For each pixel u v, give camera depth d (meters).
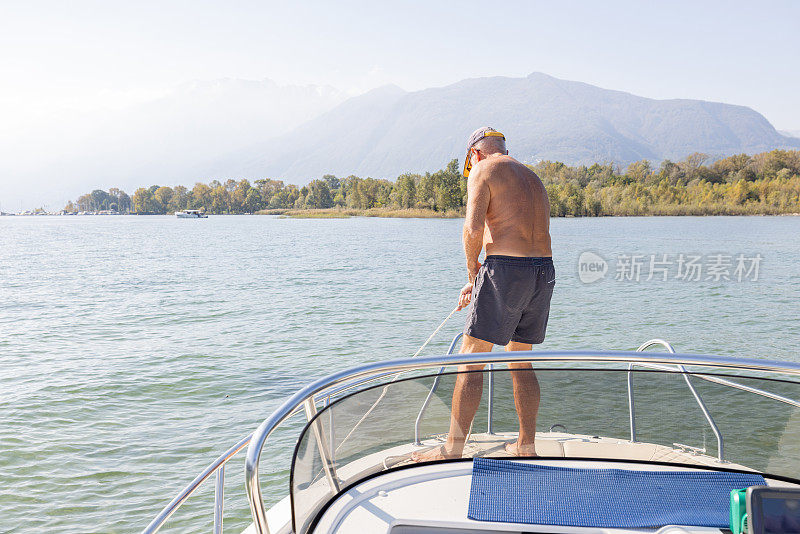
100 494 5.22
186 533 4.53
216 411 7.48
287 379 9.08
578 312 14.99
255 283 23.34
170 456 6.00
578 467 1.78
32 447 6.25
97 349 11.51
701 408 1.76
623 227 67.06
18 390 8.54
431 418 1.81
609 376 1.79
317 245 50.22
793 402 1.69
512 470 1.78
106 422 7.09
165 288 22.05
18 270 30.31
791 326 13.09
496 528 1.59
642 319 13.97
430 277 24.77
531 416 1.81
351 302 17.69
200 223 139.00
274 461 5.61
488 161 2.39
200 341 12.18
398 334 12.75
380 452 1.79
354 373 1.73
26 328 14.02
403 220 122.94
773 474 1.71
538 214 2.36
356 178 197.88
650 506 1.65
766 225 70.94
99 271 29.36
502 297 2.32
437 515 1.64
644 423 1.79
